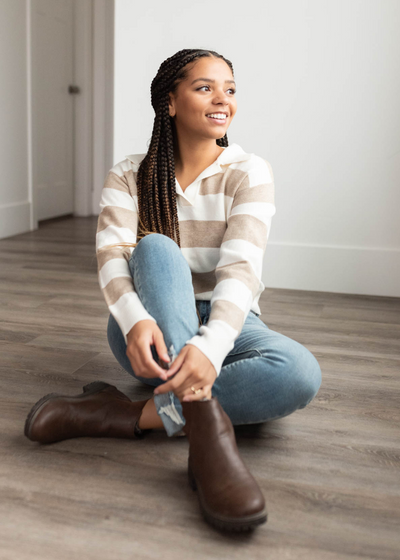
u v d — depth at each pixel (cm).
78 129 532
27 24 410
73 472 109
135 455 117
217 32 267
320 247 276
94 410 122
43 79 472
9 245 365
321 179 272
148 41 273
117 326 134
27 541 89
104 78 532
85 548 88
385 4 252
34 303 235
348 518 98
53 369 164
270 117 270
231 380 115
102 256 122
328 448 123
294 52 263
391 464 117
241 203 122
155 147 128
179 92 122
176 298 106
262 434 129
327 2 256
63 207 527
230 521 89
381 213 269
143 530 93
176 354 101
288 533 93
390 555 89
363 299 265
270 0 260
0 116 385
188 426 100
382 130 262
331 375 168
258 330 124
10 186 404
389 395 154
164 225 130
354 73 260
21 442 121
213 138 124
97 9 519
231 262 114
